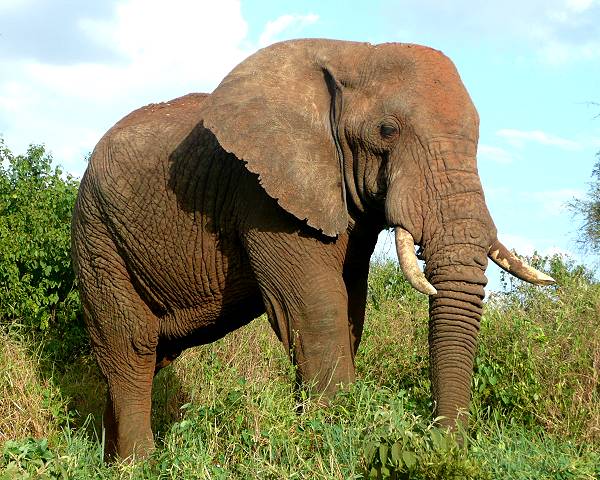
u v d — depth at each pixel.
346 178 6.71
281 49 7.06
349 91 6.72
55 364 9.35
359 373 8.32
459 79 6.61
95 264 7.79
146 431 7.80
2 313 9.66
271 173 6.65
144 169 7.43
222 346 8.98
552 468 5.90
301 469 5.50
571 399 7.04
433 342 6.05
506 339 7.66
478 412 7.02
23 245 9.74
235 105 6.86
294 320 6.69
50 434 7.50
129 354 7.82
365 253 7.04
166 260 7.45
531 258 9.62
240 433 5.92
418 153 6.34
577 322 7.90
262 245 6.80
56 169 10.55
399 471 5.12
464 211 6.16
